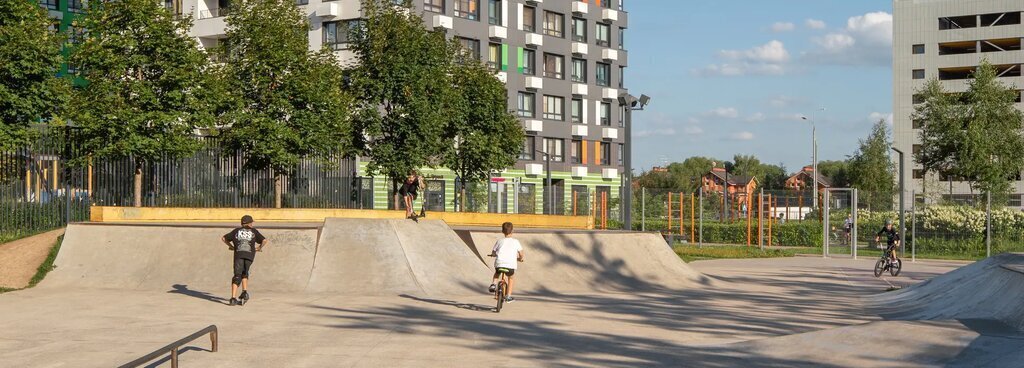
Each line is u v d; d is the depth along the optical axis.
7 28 27.77
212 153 30.22
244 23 34.50
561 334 14.14
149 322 14.80
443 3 56.44
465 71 42.41
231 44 35.25
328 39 52.25
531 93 63.34
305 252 20.72
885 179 80.19
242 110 33.06
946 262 36.06
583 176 66.75
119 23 29.19
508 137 44.84
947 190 90.31
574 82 67.00
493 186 57.84
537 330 14.56
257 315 15.84
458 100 40.12
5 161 24.58
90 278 20.33
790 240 45.84
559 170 65.44
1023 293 14.38
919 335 12.48
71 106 28.17
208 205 29.86
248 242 17.36
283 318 15.51
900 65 94.75
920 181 92.94
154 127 28.53
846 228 40.78
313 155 33.97
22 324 14.48
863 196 43.38
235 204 30.95
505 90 45.31
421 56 38.31
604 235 25.39
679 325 15.50
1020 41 89.06
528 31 63.03
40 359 11.47
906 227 41.41
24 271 20.56
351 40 39.03
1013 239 39.56
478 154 41.72
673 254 26.44
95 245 21.38
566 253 23.91
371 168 37.69
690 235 48.41
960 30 91.56
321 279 20.00
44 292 18.98
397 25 37.88
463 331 14.33
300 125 33.47
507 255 17.20
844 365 11.35
